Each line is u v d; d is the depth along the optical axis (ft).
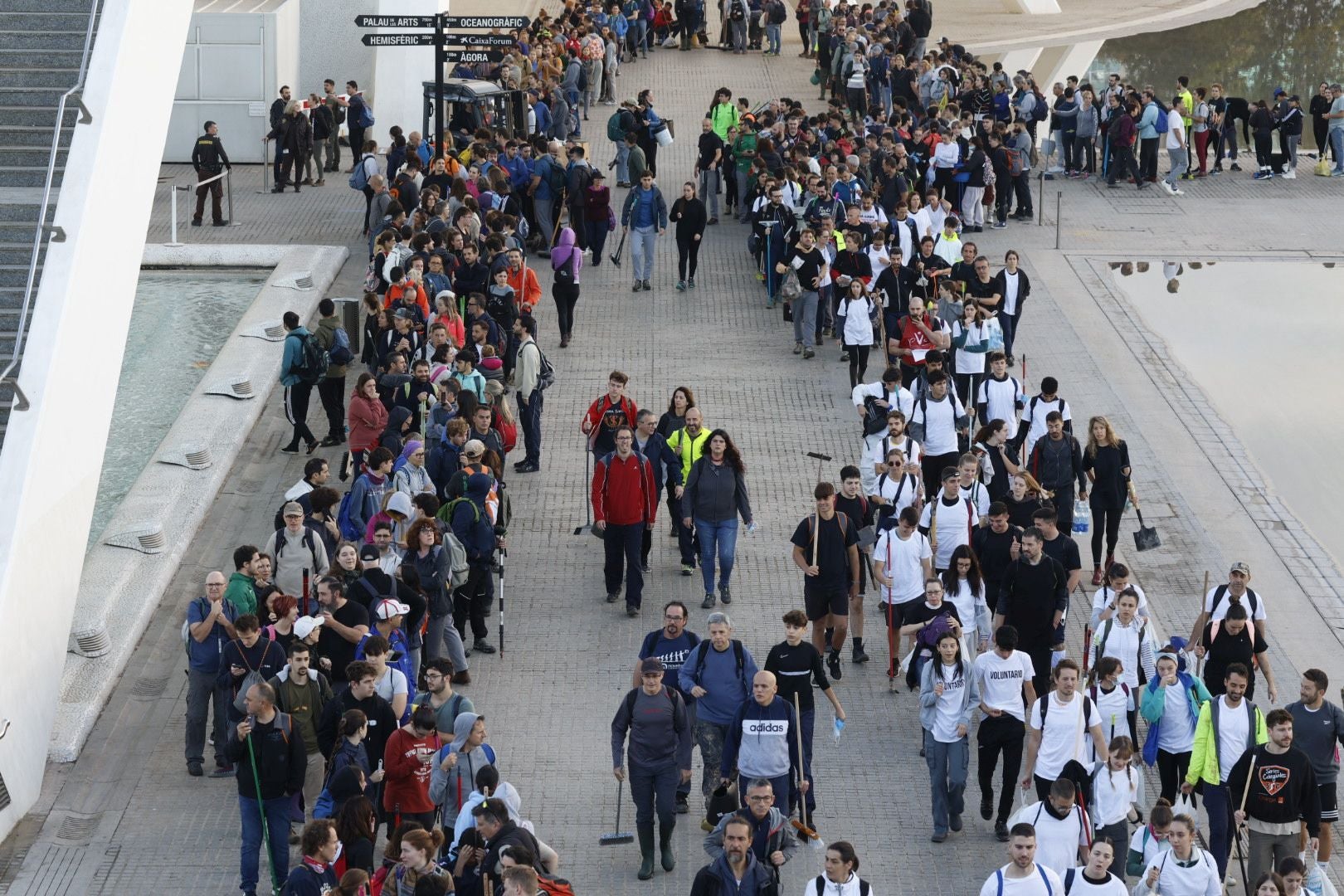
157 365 115.96
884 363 120.57
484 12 230.07
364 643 65.46
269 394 110.83
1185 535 98.27
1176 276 143.43
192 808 71.20
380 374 95.86
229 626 70.18
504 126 160.15
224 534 93.50
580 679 80.23
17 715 70.28
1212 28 264.72
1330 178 172.55
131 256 83.56
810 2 218.18
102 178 79.00
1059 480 88.99
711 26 243.40
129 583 86.07
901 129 156.46
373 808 57.77
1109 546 90.99
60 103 79.05
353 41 187.01
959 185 150.71
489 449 85.61
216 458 100.12
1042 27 252.42
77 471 76.69
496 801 56.03
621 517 84.74
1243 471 107.04
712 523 85.92
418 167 135.33
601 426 90.12
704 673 66.74
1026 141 155.63
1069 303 134.92
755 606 86.94
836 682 80.38
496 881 54.49
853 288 111.86
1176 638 72.23
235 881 66.49
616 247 146.10
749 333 125.49
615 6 208.44
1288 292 140.05
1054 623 74.54
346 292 129.18
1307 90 241.96
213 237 142.20
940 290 111.34
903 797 71.92
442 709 63.82
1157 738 69.56
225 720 71.92
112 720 77.20
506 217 117.70
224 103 168.55
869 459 93.35
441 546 76.13
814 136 152.56
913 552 78.74
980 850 68.49
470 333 102.17
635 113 159.74
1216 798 65.82
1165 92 233.14
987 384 96.12
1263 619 73.92
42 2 93.25
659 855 67.26
